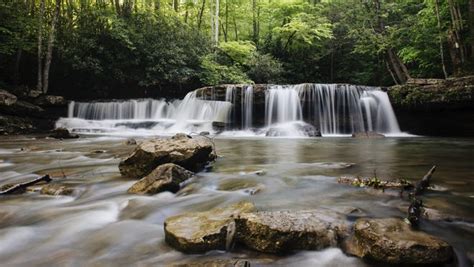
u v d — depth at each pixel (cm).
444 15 1945
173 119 1948
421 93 1579
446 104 1518
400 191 466
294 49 2966
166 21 2461
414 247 274
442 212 368
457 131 1586
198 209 429
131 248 333
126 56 2211
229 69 2583
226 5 3359
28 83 2080
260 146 1109
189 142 656
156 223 397
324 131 1772
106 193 513
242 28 3578
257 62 2659
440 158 802
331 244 309
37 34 2017
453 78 1548
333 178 555
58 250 335
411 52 2153
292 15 2989
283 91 1795
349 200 431
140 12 2419
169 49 2308
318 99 1775
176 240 318
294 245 304
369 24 2362
